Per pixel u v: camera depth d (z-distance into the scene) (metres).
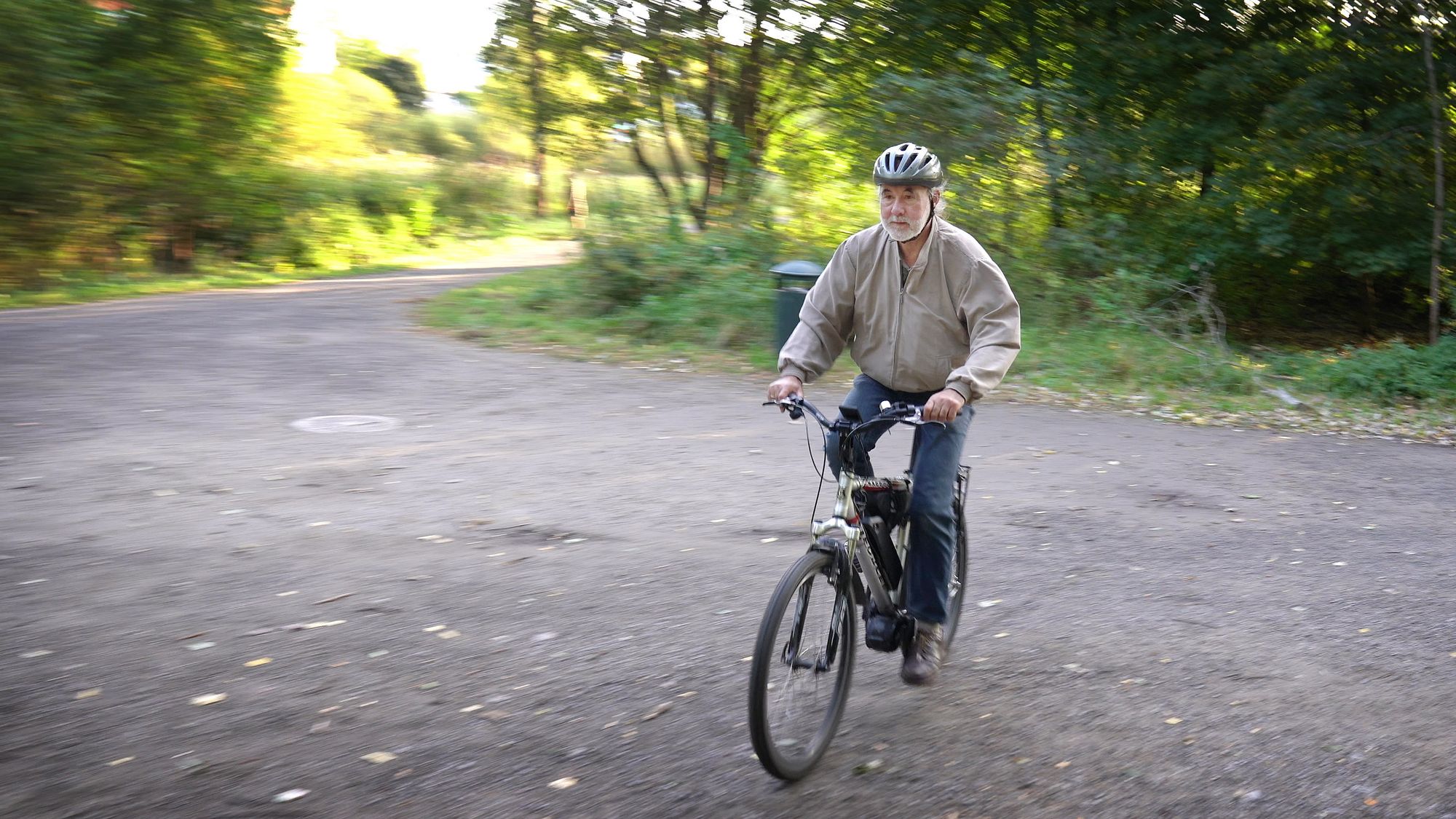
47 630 4.38
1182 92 17.11
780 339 11.70
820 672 3.55
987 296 3.70
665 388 10.40
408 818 3.10
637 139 17.95
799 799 3.29
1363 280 18.25
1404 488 7.74
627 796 3.26
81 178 18.39
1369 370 12.72
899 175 3.55
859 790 3.35
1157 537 6.27
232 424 8.35
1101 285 13.82
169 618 4.55
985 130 14.15
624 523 6.14
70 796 3.15
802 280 11.72
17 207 17.66
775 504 6.62
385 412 8.97
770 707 3.31
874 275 3.83
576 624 4.63
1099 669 4.33
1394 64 15.80
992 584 5.36
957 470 3.92
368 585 5.04
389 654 4.27
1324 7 16.92
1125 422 9.86
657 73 17.20
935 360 3.83
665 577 5.27
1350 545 6.22
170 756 3.41
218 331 13.20
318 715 3.73
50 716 3.65
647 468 7.39
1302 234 16.58
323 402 9.29
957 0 17.23
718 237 14.41
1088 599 5.17
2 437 7.68
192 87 20.88
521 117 18.72
